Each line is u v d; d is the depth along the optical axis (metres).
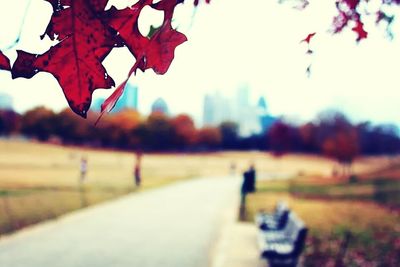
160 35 1.05
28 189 21.70
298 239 7.28
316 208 19.31
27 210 14.98
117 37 1.01
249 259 9.05
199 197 24.38
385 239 11.21
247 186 16.20
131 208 18.17
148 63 1.04
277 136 73.06
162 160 91.19
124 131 102.38
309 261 8.72
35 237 11.11
